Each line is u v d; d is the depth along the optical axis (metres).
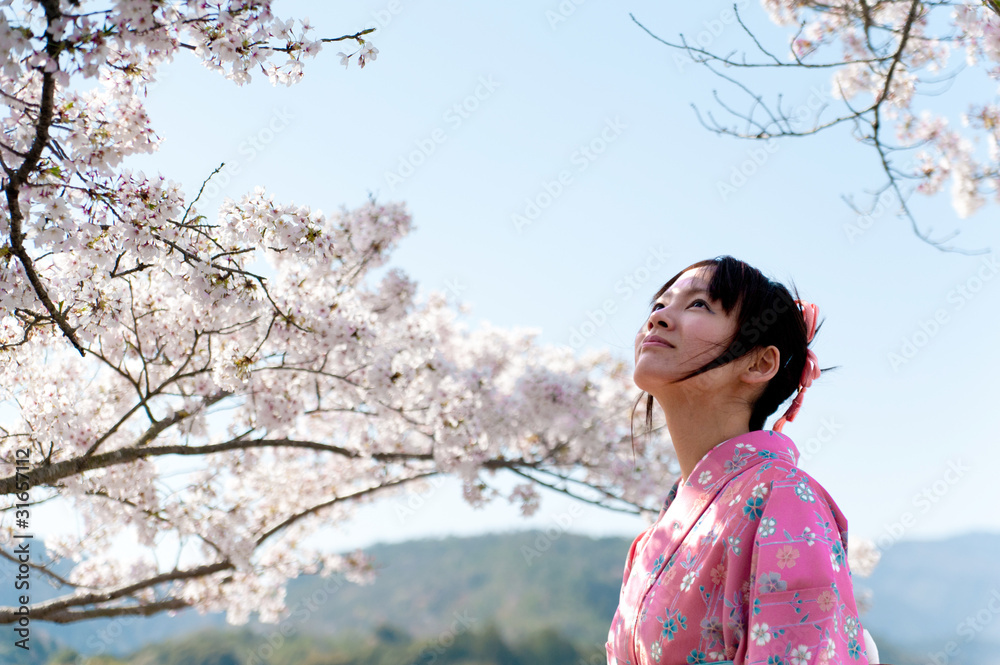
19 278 2.53
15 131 2.26
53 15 1.87
